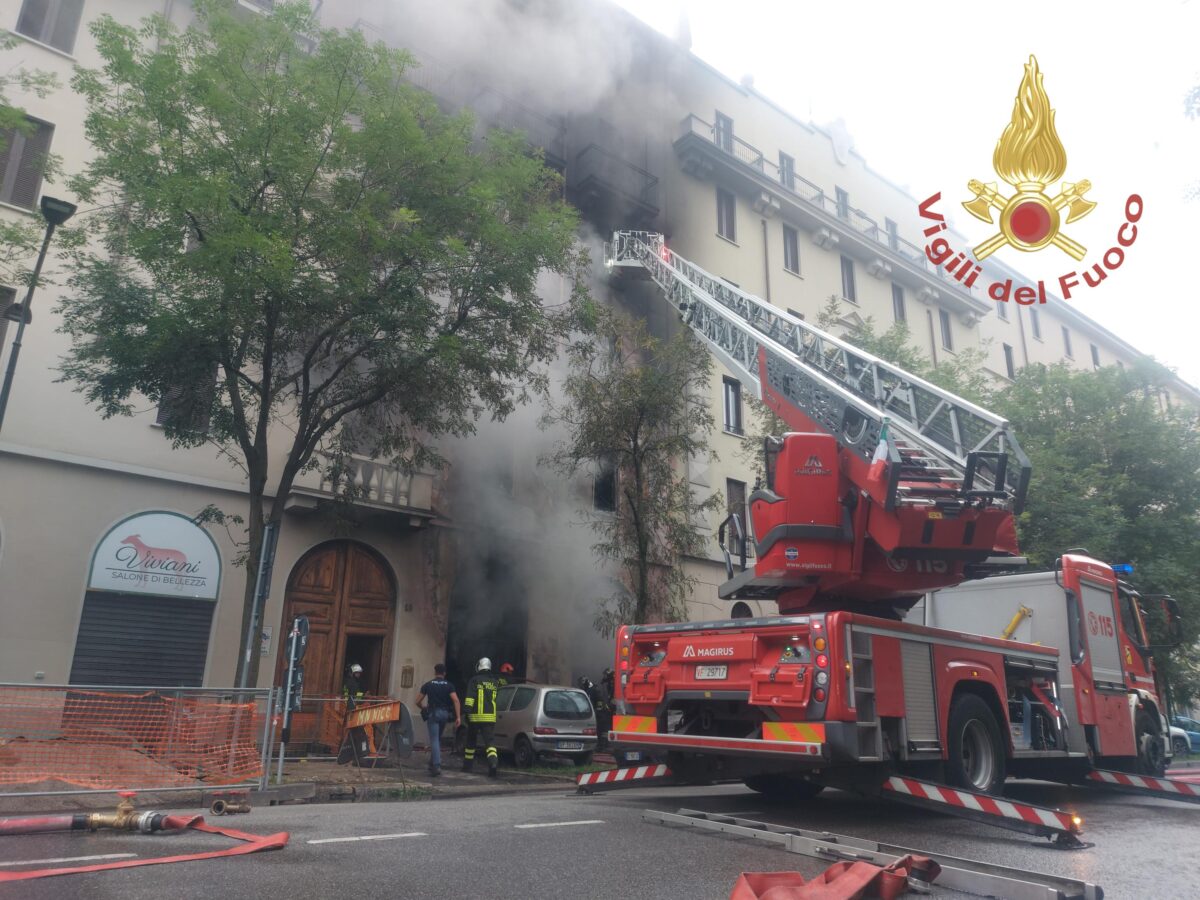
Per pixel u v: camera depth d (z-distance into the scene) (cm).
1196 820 754
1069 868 498
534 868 432
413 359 1048
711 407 2075
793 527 751
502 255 1081
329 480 1244
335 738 1227
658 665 727
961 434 768
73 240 972
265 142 927
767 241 2427
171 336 912
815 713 600
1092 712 881
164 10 1437
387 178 1030
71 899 342
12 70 1248
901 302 2877
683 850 493
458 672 1627
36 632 1159
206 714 781
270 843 466
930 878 422
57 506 1202
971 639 729
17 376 1191
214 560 1316
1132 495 1961
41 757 684
